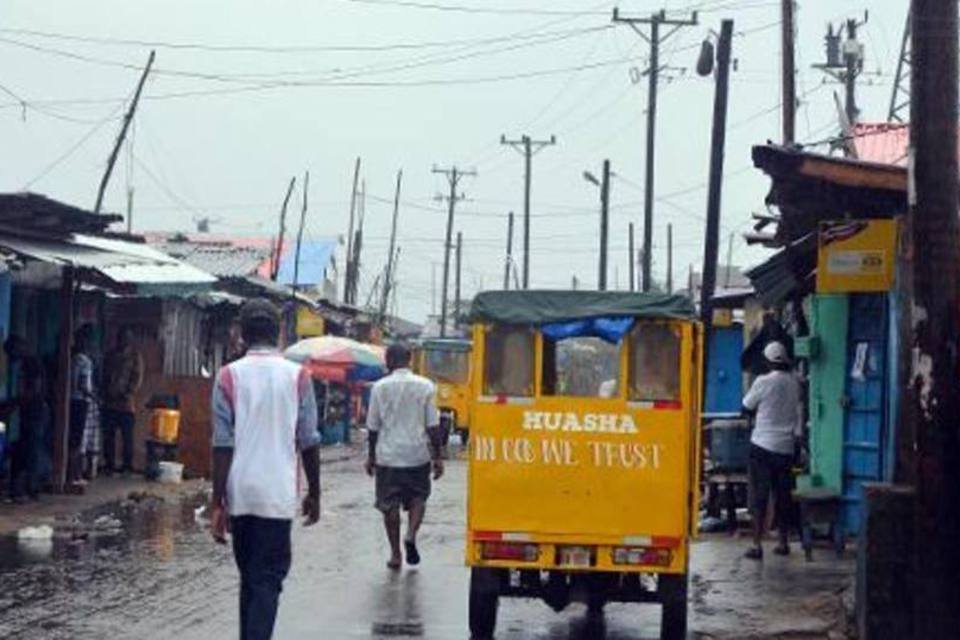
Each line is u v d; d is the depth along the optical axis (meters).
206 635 12.59
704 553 19.14
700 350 13.02
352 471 35.59
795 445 18.31
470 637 13.05
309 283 73.19
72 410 25.23
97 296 28.70
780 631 13.28
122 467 28.77
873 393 18.27
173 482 28.05
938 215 10.45
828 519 18.27
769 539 20.75
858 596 12.61
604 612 15.07
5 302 22.56
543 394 13.12
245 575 10.16
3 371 22.84
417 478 17.45
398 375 17.45
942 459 10.43
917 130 10.51
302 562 18.00
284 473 10.16
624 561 12.79
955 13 10.48
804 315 22.42
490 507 12.88
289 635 12.85
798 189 14.93
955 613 10.41
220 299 35.16
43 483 24.36
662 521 12.78
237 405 10.12
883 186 13.91
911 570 11.57
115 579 15.77
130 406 28.67
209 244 55.72
